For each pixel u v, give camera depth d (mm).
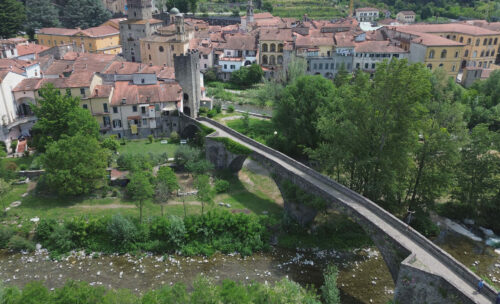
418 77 45125
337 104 65812
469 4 196125
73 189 55531
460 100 91000
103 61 95500
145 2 128500
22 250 47906
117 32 140250
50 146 56906
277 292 33875
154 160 66000
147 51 118688
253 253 48531
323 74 116938
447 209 57938
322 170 65062
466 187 54594
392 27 130875
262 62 129000
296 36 124000
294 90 73125
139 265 45906
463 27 125562
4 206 54219
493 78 94438
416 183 53625
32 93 72375
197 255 47938
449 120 52562
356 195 45000
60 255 47000
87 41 130375
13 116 71500
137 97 77062
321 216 54406
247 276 44344
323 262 47000
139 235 49031
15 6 132500
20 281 42656
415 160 53844
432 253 36094
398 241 37312
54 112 65062
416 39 113938
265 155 57594
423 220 52969
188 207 55719
